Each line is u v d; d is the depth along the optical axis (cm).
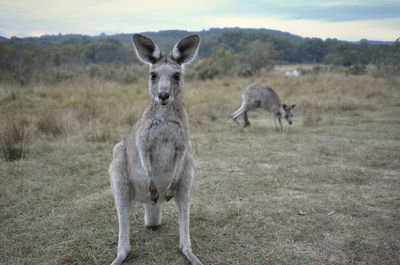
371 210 378
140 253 305
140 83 1703
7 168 502
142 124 279
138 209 398
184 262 291
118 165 293
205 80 2036
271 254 300
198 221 363
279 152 613
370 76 1956
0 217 368
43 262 290
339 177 480
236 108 1082
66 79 1661
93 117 840
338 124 859
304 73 2722
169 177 294
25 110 938
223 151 619
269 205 395
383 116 937
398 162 537
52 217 366
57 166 525
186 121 292
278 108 838
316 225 347
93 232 336
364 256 294
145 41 312
